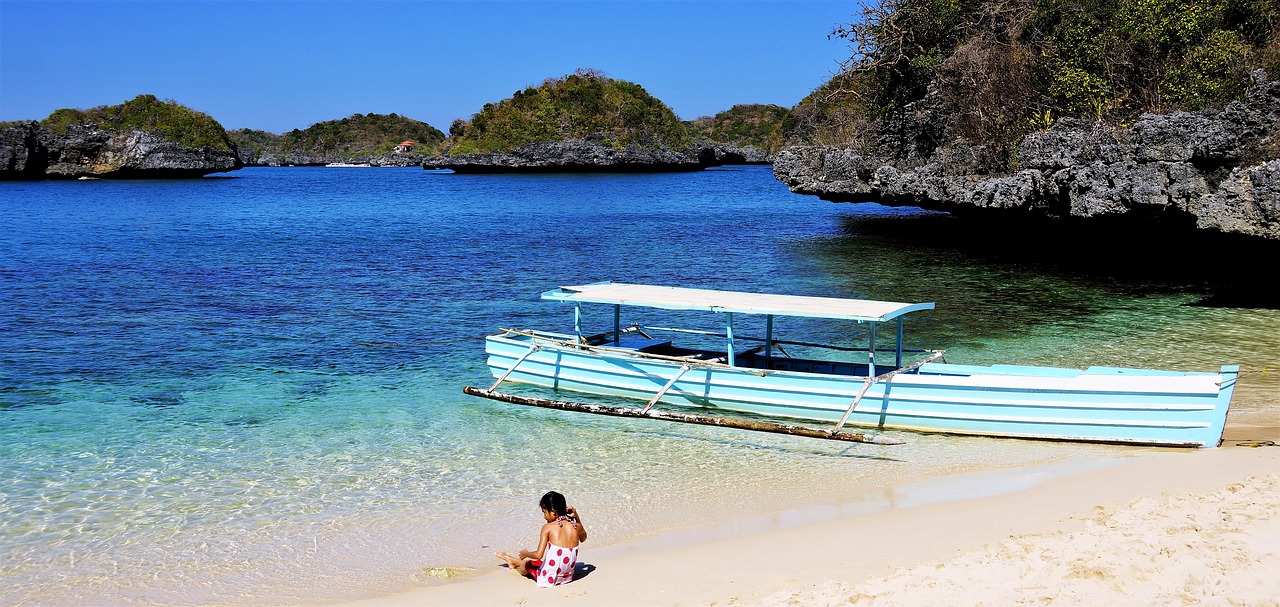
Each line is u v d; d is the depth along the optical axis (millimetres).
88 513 11797
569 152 160750
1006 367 15586
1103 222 27219
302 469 13539
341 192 104062
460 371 19594
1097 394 13805
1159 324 22906
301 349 21547
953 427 14820
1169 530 9523
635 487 12734
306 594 9508
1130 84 31453
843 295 28609
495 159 159750
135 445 14641
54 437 15008
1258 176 20891
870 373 15266
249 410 16641
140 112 144125
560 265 37125
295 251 42344
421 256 40375
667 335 23219
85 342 22125
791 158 44875
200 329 23797
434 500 12289
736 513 11602
